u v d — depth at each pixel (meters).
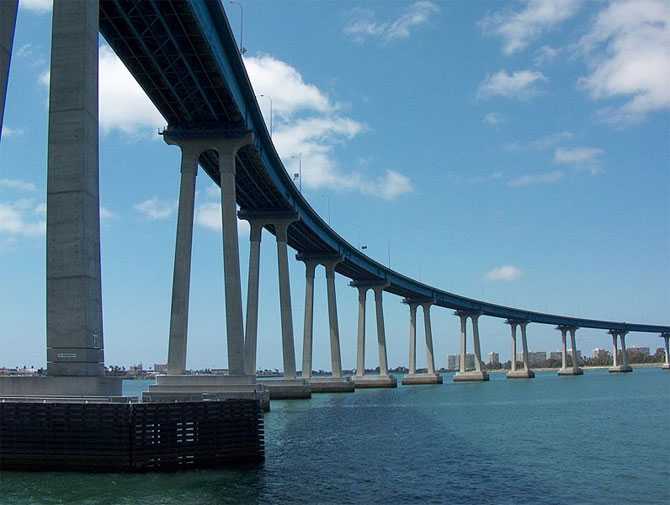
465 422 62.19
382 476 32.59
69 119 32.28
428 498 27.89
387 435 50.47
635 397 102.12
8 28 28.69
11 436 29.66
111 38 52.72
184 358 60.84
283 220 97.44
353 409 78.44
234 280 64.38
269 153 79.50
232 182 65.81
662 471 34.53
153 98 62.34
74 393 30.91
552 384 168.00
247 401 33.41
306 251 130.00
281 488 28.44
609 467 35.81
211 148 66.19
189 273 63.06
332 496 27.59
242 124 66.06
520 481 31.77
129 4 48.12
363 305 163.00
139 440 29.70
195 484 28.22
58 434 29.62
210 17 53.25
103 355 32.75
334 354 131.62
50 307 31.41
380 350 161.88
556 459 38.66
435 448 43.16
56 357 31.23
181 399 35.41
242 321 64.31
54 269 31.52
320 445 43.94
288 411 73.94
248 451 33.12
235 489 27.72
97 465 29.48
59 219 31.73
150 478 28.86
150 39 52.81
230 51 58.28
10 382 31.06
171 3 47.66
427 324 189.00
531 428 56.53
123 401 31.36
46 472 29.33
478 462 37.34
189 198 64.88
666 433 51.88
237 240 65.31
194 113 65.38
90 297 31.67
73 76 32.56
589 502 27.38
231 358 63.12
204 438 31.66
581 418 66.44
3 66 28.41
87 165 32.19
